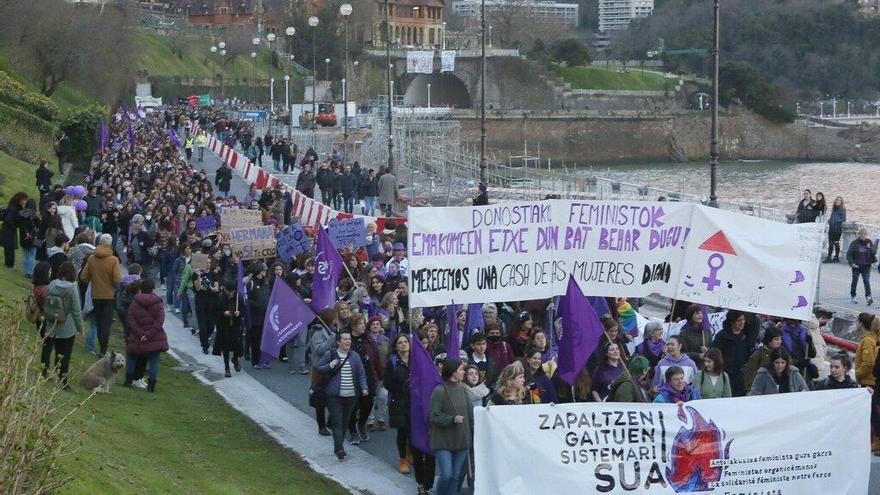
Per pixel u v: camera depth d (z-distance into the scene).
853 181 169.25
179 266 41.94
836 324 36.50
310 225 47.66
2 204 49.34
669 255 22.77
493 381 23.61
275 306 28.30
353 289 30.70
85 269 29.70
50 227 36.28
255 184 63.03
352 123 140.75
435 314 28.77
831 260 51.19
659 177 178.62
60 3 120.38
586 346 21.03
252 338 33.12
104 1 166.00
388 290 31.78
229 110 170.88
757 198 134.50
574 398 22.02
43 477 14.88
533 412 17.83
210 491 20.77
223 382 31.58
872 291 43.22
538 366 22.52
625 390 20.69
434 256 21.86
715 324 27.84
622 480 18.02
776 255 22.70
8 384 15.71
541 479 17.88
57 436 16.98
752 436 18.44
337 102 183.38
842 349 33.41
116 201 53.25
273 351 28.41
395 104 188.00
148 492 19.08
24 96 91.44
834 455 18.75
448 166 109.12
